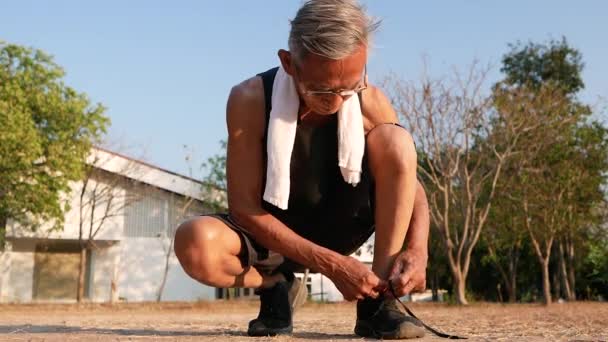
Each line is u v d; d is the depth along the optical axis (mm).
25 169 16969
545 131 17656
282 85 2391
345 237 2736
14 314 11148
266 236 2375
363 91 2484
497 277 25781
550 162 18344
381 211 2432
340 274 2299
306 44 2027
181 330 3764
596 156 18969
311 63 2055
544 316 7359
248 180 2422
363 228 2736
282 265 2709
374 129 2471
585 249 22359
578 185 17984
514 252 23781
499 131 17281
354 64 2059
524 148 17797
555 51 26594
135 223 23438
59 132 17594
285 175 2350
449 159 17297
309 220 2648
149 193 23500
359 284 2283
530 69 26719
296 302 2852
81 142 18234
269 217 2391
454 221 18625
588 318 6414
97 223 22641
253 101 2414
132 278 23281
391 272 2344
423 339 2555
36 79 17672
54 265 22938
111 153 22109
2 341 2572
